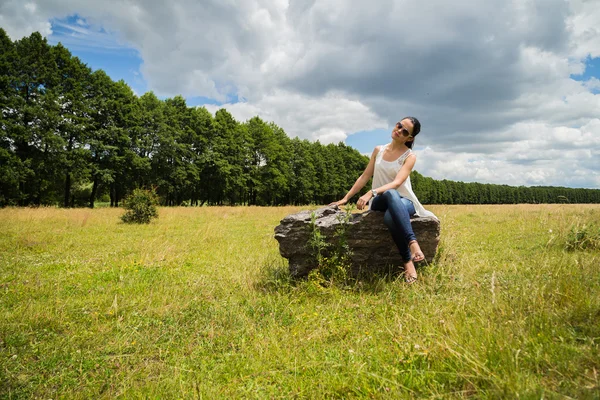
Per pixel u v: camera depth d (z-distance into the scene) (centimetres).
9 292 472
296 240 446
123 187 3612
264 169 4972
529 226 926
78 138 3183
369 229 435
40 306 399
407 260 408
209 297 436
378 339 273
